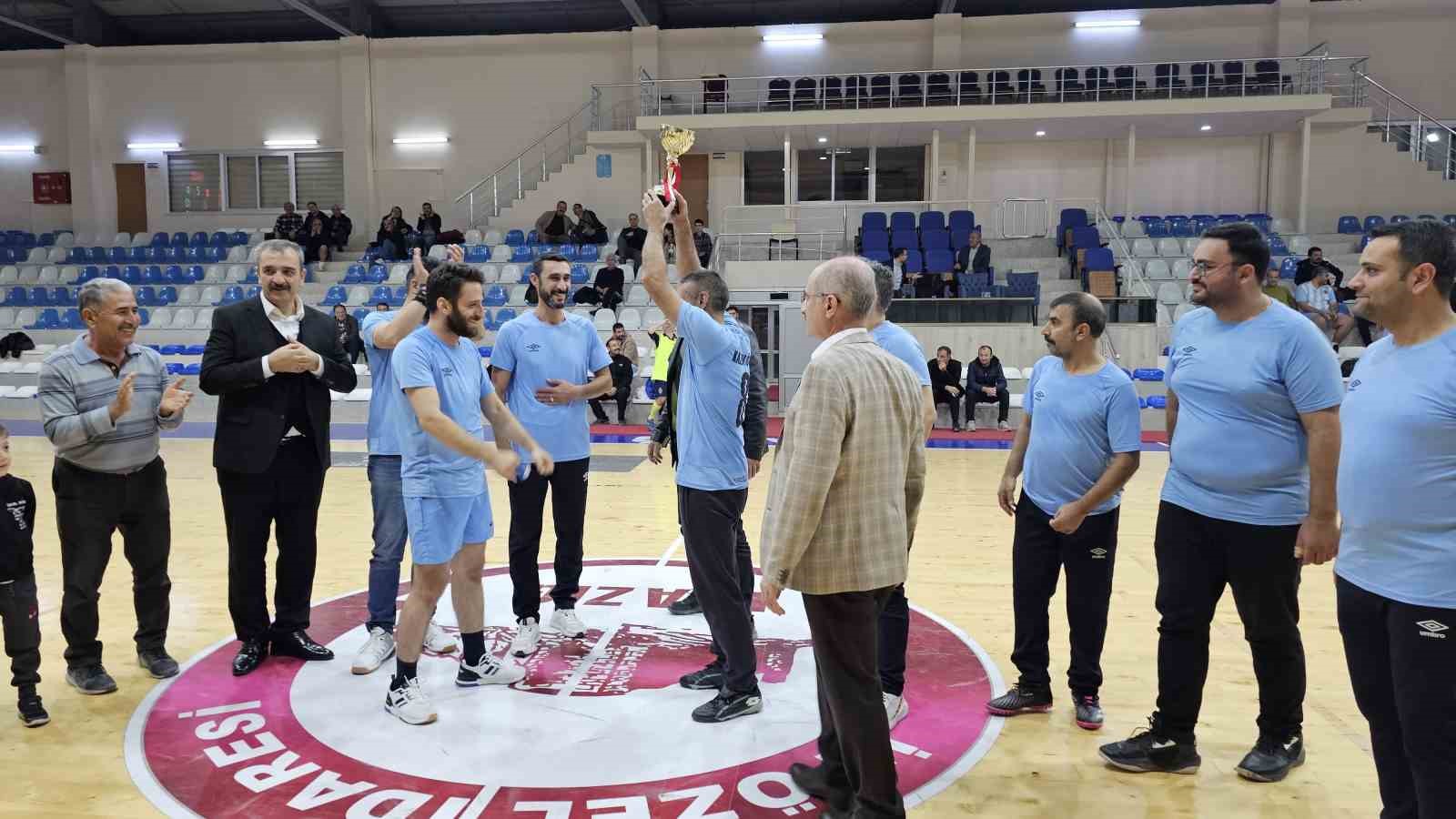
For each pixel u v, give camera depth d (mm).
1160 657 2869
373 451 3805
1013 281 13570
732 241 16750
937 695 3465
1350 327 12469
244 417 3561
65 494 3471
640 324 14227
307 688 3510
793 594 4758
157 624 3697
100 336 3486
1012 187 17828
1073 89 16594
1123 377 3082
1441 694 1965
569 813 2584
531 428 3896
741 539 3561
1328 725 3186
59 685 3539
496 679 3539
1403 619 2008
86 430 3322
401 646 3217
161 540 3682
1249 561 2707
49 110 19031
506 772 2832
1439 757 1972
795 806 2631
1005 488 3447
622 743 3035
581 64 18250
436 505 3189
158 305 15859
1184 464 2797
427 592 3189
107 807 2633
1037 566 3258
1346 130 16516
